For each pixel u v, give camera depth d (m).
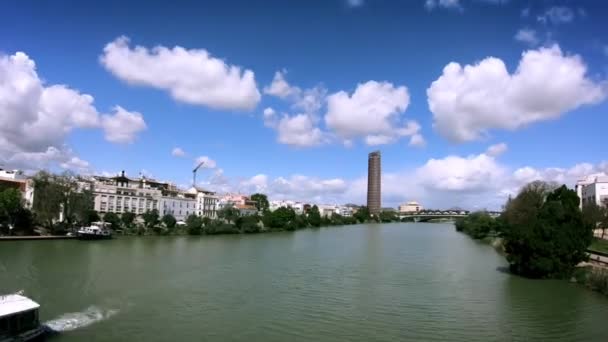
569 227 78.19
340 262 102.50
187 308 56.28
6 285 66.38
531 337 46.66
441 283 75.75
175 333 46.31
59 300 58.69
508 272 88.25
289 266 94.56
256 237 183.00
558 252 77.88
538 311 56.62
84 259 97.00
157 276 78.19
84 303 57.50
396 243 160.75
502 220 159.88
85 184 198.00
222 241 158.25
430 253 125.50
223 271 85.75
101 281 71.88
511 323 51.47
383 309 57.22
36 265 86.06
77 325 48.28
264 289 68.88
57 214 155.00
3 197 140.50
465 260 108.88
